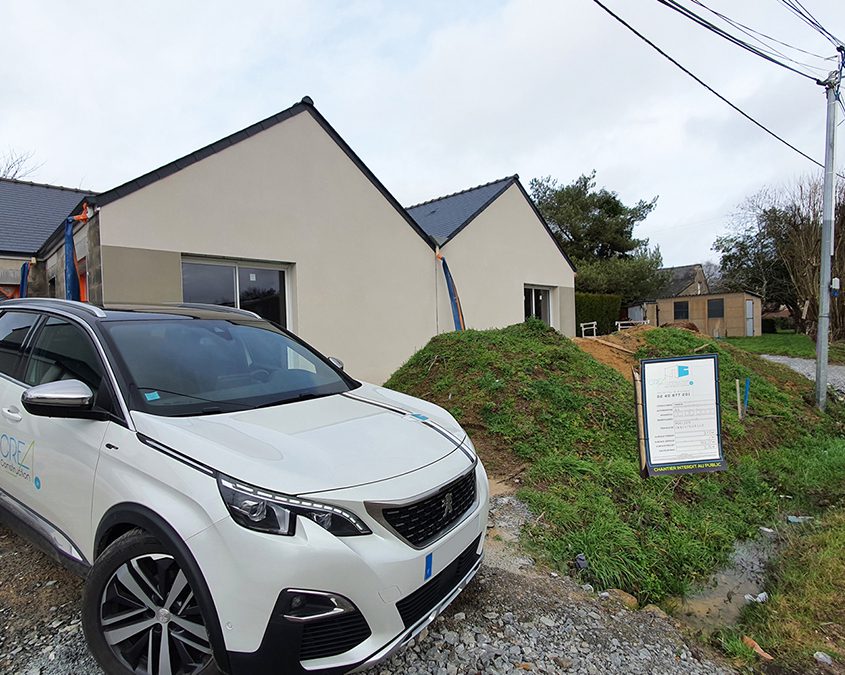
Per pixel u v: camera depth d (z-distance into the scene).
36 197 12.53
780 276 27.78
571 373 6.75
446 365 6.92
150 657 1.97
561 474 4.73
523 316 13.22
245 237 7.38
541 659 2.44
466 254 11.39
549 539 3.71
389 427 2.56
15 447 2.76
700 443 4.30
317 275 8.34
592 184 26.83
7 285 9.32
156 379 2.48
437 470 2.28
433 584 2.15
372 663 1.87
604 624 2.82
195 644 1.89
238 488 1.82
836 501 5.37
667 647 2.71
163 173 6.53
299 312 8.09
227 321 3.37
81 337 2.68
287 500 1.82
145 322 2.87
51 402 2.20
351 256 8.86
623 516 4.25
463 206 12.59
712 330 30.80
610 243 26.38
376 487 2.00
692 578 3.72
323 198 8.41
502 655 2.43
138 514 1.96
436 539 2.16
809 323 21.88
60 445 2.42
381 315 9.38
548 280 14.15
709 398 4.30
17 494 2.78
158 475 1.97
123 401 2.28
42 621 2.54
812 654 2.79
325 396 2.95
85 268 6.78
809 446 7.13
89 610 2.07
